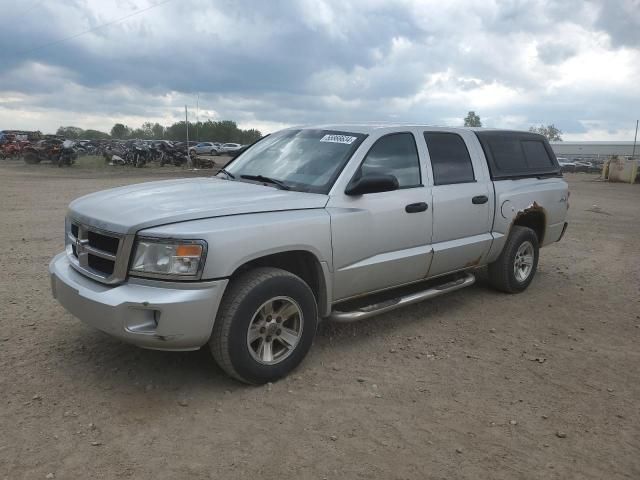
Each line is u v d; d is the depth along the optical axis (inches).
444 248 205.9
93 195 173.8
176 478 112.8
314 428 134.0
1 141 1637.6
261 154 205.0
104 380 153.0
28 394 143.4
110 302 135.1
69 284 148.3
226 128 4163.4
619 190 1058.1
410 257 192.2
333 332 198.2
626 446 132.2
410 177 197.0
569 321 222.5
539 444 131.6
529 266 259.3
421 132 207.6
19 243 325.7
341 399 149.1
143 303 133.2
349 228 169.6
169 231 135.8
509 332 207.2
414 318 218.1
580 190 1033.5
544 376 169.6
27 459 116.2
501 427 138.5
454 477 117.4
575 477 119.3
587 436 136.0
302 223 156.6
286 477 114.8
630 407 151.8
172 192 166.7
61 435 125.6
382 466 120.0
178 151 1331.2
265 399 147.1
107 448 121.7
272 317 154.3
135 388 149.6
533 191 250.7
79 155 1560.0
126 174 1041.5
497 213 231.6
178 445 124.3
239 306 144.1
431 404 148.7
